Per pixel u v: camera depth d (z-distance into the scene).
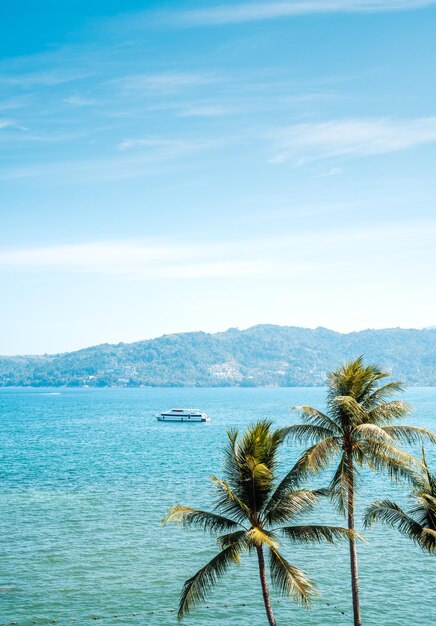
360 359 36.00
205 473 98.25
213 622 42.28
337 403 33.34
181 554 55.50
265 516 32.47
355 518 67.50
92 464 109.25
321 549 57.69
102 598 45.72
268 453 32.69
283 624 42.12
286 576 31.09
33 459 116.06
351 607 44.81
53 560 53.62
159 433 175.62
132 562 53.28
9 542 58.41
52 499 77.06
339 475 35.12
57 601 45.03
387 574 51.22
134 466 106.69
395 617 43.06
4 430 183.38
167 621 42.28
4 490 83.25
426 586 48.62
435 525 34.53
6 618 42.12
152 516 68.31
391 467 34.34
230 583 49.47
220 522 32.44
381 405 35.34
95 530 62.72
